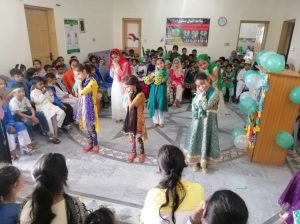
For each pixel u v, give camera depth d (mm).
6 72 4215
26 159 2963
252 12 7375
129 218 2057
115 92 4086
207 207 855
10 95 3162
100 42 7637
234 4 7402
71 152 3168
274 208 2254
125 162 2949
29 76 4008
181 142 3553
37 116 3414
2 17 4043
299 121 3330
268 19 7332
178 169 1126
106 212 999
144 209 1138
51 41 5621
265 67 2729
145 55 7066
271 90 2715
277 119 2805
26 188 2398
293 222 1442
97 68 5316
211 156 2727
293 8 6254
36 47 5211
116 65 3998
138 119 2777
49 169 1105
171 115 4750
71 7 6062
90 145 3188
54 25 5527
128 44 8555
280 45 7234
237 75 5910
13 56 4355
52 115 3387
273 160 2992
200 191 1154
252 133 3068
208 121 2619
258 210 2221
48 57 5617
